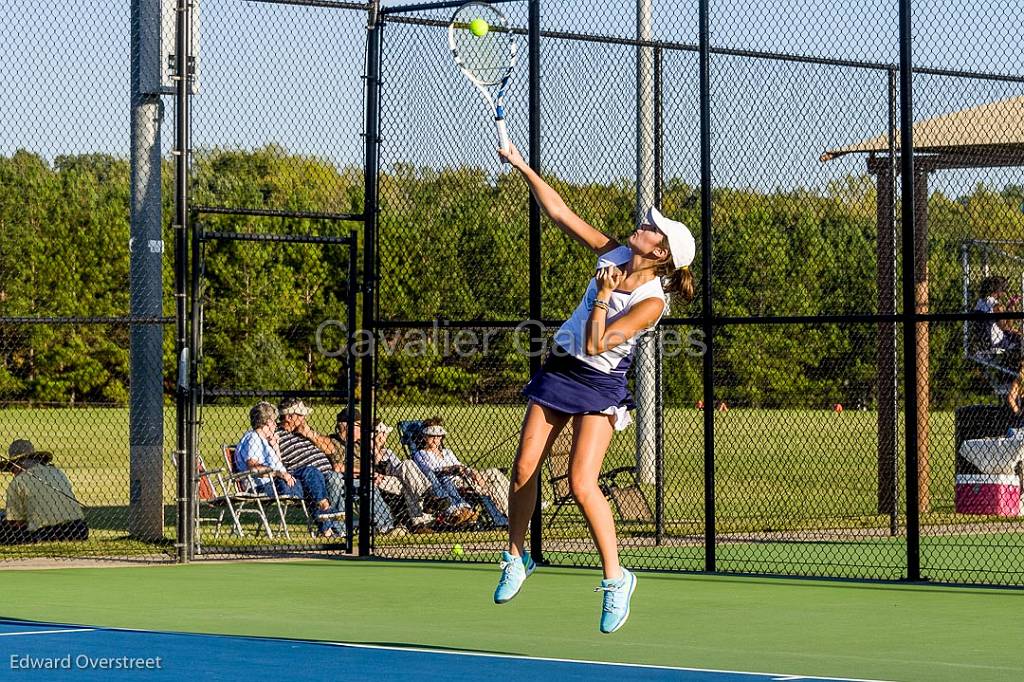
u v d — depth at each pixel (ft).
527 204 53.31
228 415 138.72
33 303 96.02
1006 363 65.82
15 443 55.31
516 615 37.32
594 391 28.02
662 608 38.68
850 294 74.49
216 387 89.51
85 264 97.25
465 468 58.44
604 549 28.19
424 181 53.57
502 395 62.75
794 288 74.84
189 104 48.32
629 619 36.68
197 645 31.65
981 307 66.28
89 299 97.14
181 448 48.78
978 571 46.73
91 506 69.67
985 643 33.01
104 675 27.68
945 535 57.93
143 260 54.49
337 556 50.31
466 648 31.76
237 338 90.17
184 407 48.91
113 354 98.02
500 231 56.34
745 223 75.20
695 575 45.68
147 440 54.65
